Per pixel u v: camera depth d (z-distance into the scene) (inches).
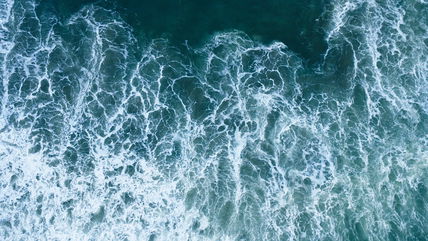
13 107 1349.7
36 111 1344.7
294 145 1302.9
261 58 1424.7
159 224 1222.9
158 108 1346.0
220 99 1364.4
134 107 1346.0
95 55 1411.2
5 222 1229.7
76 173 1275.8
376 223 1220.5
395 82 1387.8
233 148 1299.2
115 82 1371.8
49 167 1282.0
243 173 1269.7
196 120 1336.1
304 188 1251.8
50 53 1419.8
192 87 1376.7
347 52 1428.4
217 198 1239.5
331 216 1224.2
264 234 1205.7
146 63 1402.6
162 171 1277.1
